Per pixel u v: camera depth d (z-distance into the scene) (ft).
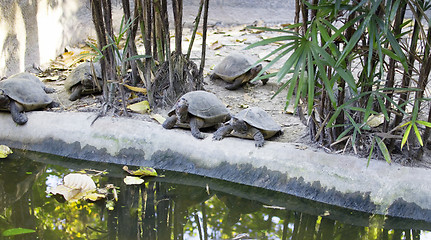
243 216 10.59
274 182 11.23
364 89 10.84
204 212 10.77
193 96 12.55
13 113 13.29
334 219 10.32
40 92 13.99
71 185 11.03
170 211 10.76
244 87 16.33
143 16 13.28
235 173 11.60
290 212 10.64
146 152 12.46
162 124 12.74
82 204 10.70
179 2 13.32
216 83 16.60
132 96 14.58
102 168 12.43
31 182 11.76
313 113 11.28
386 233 9.92
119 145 12.66
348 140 11.15
